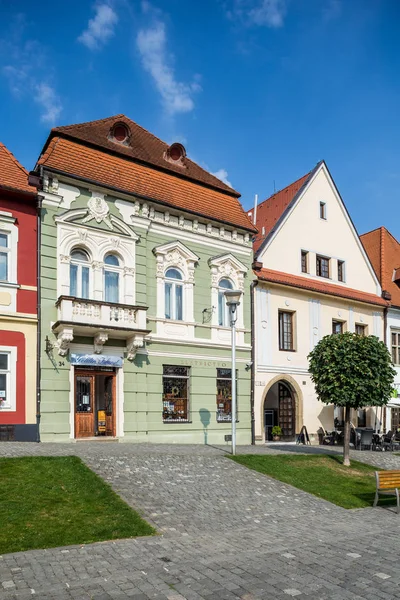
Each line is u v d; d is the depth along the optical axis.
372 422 30.12
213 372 23.16
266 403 28.03
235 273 24.58
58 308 18.80
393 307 32.19
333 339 19.23
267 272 26.03
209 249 23.84
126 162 22.00
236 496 12.72
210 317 23.25
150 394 20.97
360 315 30.50
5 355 18.00
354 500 13.70
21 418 17.88
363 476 17.12
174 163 24.67
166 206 22.22
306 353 27.11
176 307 22.55
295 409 26.41
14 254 18.42
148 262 21.67
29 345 18.34
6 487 11.21
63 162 19.81
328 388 18.66
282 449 21.86
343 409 28.64
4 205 18.44
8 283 18.12
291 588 6.91
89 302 18.88
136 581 7.14
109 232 20.48
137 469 13.71
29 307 18.45
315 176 29.64
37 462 13.12
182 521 10.43
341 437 26.98
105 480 12.39
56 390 18.59
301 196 28.67
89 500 10.97
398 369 32.19
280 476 15.27
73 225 19.61
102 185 20.31
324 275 29.39
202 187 24.45
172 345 21.89
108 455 14.91
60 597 6.57
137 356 20.75
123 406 20.09
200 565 7.82
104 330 19.03
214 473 14.53
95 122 23.03
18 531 9.12
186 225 23.11
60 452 14.95
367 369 18.36
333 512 12.27
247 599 6.55
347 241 30.72
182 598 6.56
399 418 31.89
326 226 29.72
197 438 22.17
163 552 8.48
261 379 24.88
